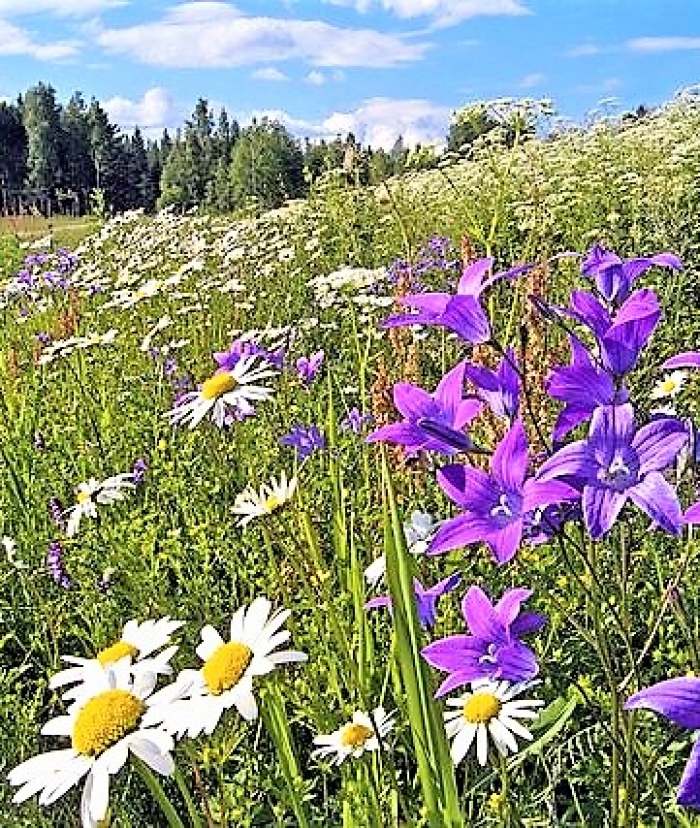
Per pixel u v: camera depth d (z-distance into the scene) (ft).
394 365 16.43
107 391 22.21
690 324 19.47
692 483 5.56
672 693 3.68
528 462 5.13
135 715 6.17
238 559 13.01
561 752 9.39
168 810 6.14
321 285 21.90
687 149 30.58
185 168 101.09
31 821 9.84
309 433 14.62
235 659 6.98
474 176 38.83
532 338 11.23
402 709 8.66
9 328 35.50
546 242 23.07
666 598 5.68
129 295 29.76
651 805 7.85
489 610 5.64
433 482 12.60
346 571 11.18
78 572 13.76
